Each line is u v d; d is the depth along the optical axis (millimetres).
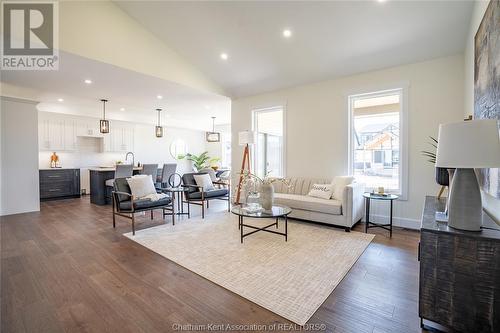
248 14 3420
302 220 4215
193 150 10383
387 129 4145
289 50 3986
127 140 8266
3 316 1727
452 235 1489
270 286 2119
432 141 3578
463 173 1568
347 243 3121
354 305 1852
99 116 7344
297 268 2445
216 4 3369
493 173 1820
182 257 2725
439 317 1538
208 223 4113
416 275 2309
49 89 4926
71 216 4645
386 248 2967
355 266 2496
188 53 4512
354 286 2119
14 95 4965
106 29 3588
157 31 4074
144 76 4156
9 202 4766
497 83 1686
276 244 3092
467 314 1465
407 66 3746
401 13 2961
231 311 1790
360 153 4398
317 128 4684
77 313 1765
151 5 3604
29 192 4996
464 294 1470
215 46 4230
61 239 3338
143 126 8719
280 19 3383
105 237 3418
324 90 4598
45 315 1739
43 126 6512
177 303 1887
